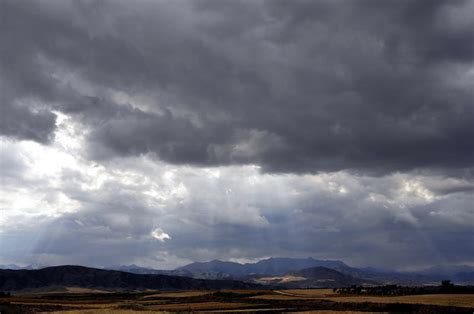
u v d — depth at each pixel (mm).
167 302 154625
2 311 114938
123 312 102812
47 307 128500
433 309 110562
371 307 120438
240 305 134250
